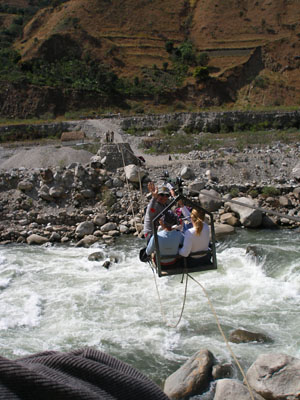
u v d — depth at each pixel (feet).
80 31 329.93
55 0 388.16
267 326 39.93
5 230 68.33
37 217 71.10
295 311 42.55
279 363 29.81
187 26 363.35
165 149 129.18
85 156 112.37
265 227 69.97
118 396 6.27
